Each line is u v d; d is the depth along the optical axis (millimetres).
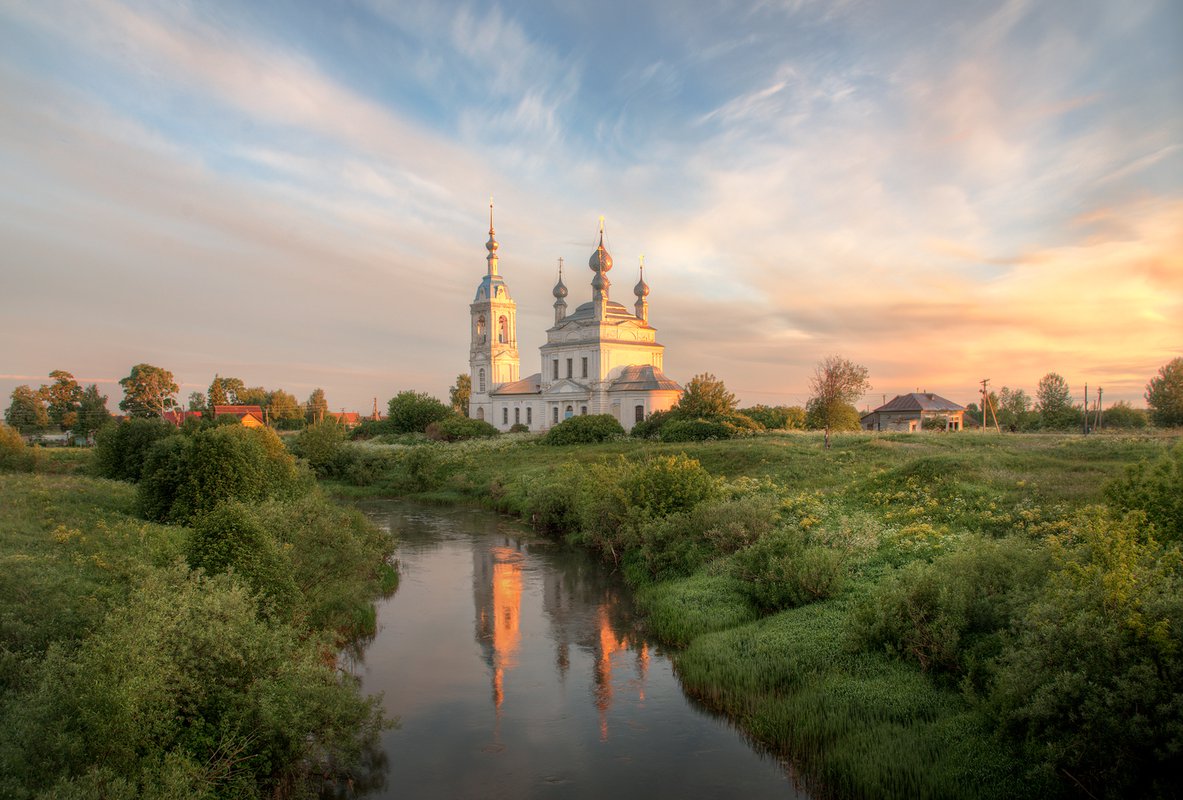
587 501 40312
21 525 26797
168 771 11492
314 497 28516
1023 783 12602
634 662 22203
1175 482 18969
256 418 128875
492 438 98438
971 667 15484
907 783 13469
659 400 99250
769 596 23453
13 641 14492
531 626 25984
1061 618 13211
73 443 110625
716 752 16500
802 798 14547
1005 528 25656
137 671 12008
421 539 42844
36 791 10086
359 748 15852
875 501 33219
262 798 13758
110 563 21531
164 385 130125
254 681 13984
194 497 32344
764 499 32125
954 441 54219
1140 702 11625
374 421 122938
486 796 15008
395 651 23609
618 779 15508
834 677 17594
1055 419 86938
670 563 29875
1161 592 13156
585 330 107250
